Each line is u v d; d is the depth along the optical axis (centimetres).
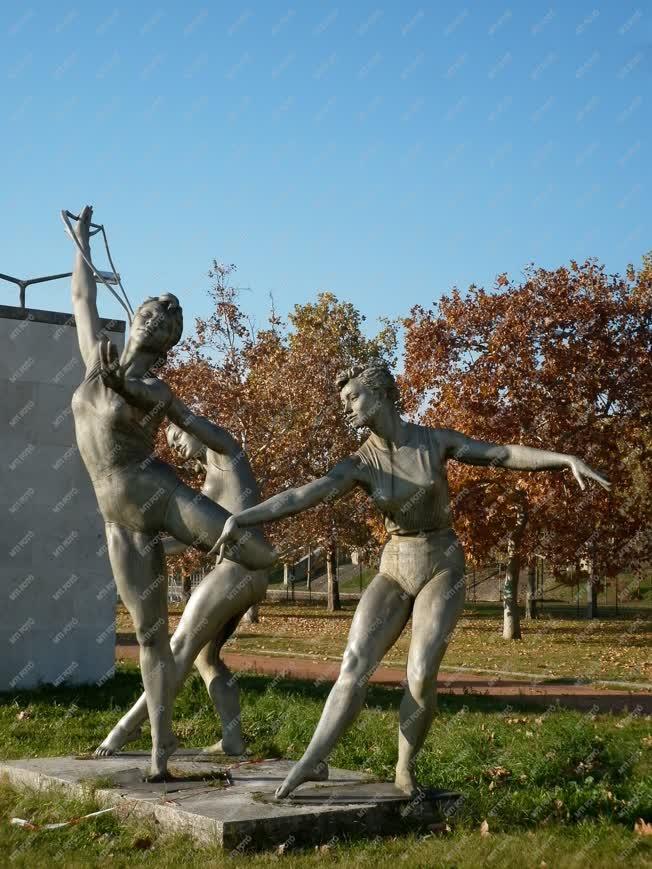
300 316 5175
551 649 2817
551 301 3022
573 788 831
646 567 3862
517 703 1522
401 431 733
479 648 2866
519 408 2961
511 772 890
